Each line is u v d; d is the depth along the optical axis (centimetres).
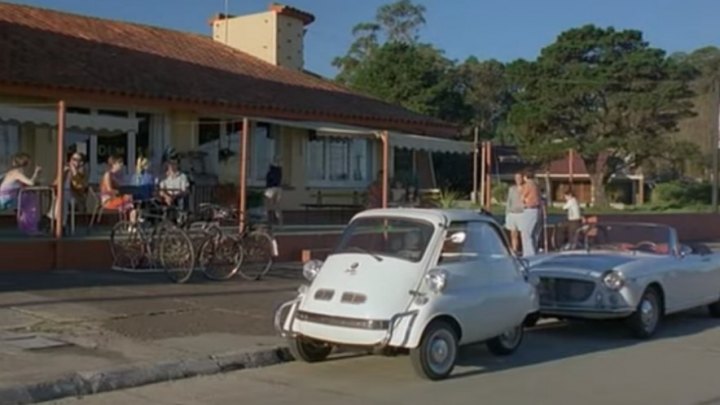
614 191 6069
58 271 1497
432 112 5184
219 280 1507
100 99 1853
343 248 1007
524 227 1853
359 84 5381
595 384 935
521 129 5322
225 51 2756
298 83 2617
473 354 1088
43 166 1936
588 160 5319
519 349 1142
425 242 959
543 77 5228
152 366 910
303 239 1873
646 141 5034
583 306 1218
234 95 2145
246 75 2473
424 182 2902
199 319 1169
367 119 2392
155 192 1664
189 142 2202
